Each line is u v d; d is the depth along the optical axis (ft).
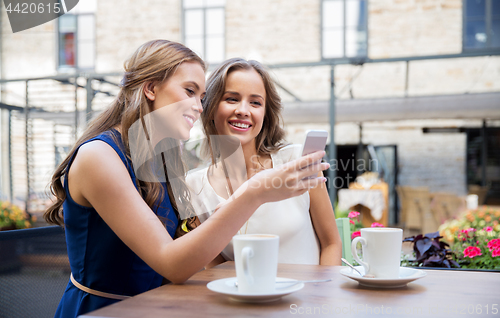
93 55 27.86
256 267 2.13
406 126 26.00
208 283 2.37
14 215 13.61
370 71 25.90
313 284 2.53
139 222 2.50
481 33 25.23
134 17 27.58
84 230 2.89
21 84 26.27
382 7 25.71
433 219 19.49
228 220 2.42
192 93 3.11
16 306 3.50
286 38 26.58
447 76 25.07
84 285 2.93
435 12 25.12
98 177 2.59
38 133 21.58
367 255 2.56
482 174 24.95
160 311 1.96
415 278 2.37
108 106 3.26
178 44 3.18
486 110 20.03
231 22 26.99
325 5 26.40
